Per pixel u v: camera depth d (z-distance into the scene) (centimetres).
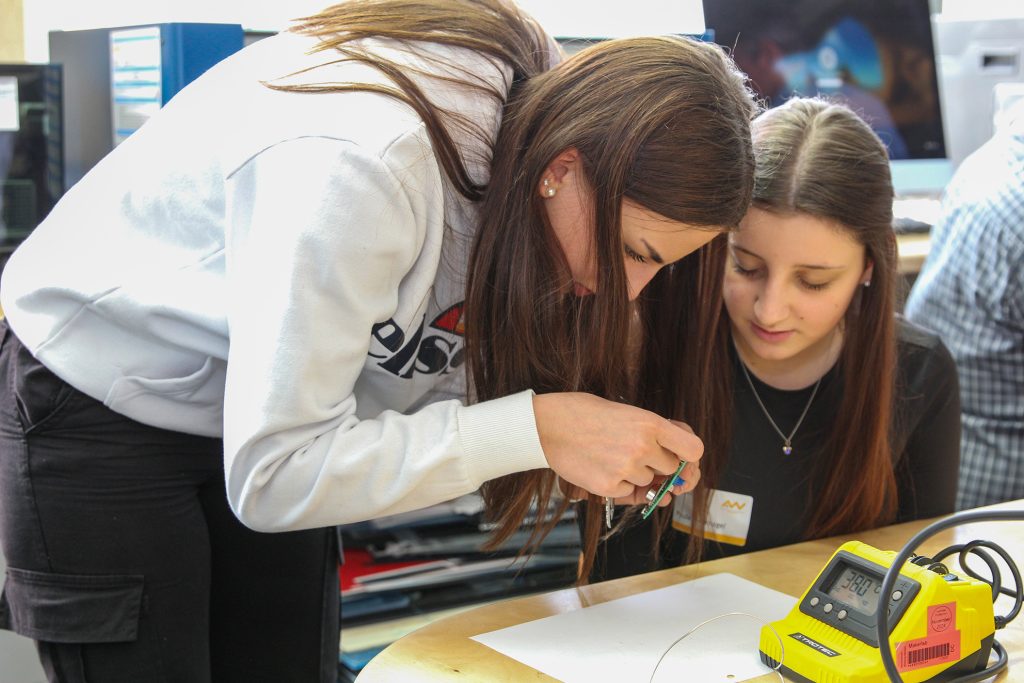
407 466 95
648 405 132
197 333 102
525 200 99
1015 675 96
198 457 113
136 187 107
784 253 127
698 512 135
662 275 128
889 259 133
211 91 107
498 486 118
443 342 113
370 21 101
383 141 90
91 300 103
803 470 145
